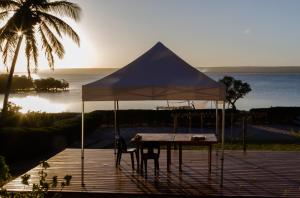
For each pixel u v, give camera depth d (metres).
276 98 59.59
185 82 10.20
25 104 47.44
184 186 9.63
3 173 8.08
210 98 10.03
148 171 11.09
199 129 25.23
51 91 76.25
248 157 12.95
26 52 23.44
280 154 13.48
